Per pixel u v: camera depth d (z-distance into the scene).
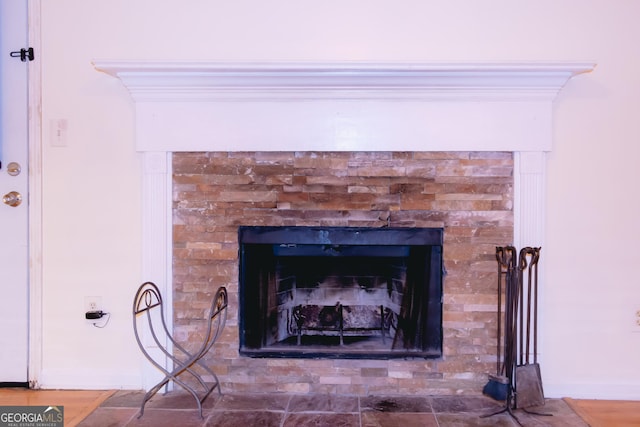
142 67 2.16
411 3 2.34
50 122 2.38
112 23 2.36
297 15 2.35
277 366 2.37
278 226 2.35
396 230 2.34
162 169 2.33
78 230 2.39
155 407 2.21
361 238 2.35
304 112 2.30
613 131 2.31
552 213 2.32
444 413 2.14
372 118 2.29
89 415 2.13
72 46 2.37
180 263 2.37
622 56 2.30
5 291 2.40
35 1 2.36
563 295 2.33
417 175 2.31
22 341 2.41
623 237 2.31
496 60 2.33
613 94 2.30
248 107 2.30
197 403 2.23
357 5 2.34
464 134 2.28
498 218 2.31
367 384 2.36
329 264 2.44
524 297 2.32
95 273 2.39
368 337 2.42
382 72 2.17
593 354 2.33
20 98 2.38
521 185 2.29
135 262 2.39
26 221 2.40
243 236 2.36
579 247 2.32
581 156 2.31
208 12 2.36
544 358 2.34
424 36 2.34
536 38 2.32
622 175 2.31
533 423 2.06
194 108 2.31
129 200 2.38
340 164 2.32
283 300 2.44
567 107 2.31
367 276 2.44
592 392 2.32
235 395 2.34
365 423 2.05
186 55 2.36
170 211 2.35
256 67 2.16
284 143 2.30
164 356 2.37
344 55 2.35
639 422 2.08
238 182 2.35
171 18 2.36
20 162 2.39
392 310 2.43
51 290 2.40
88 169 2.38
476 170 2.31
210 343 2.26
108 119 2.37
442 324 2.34
